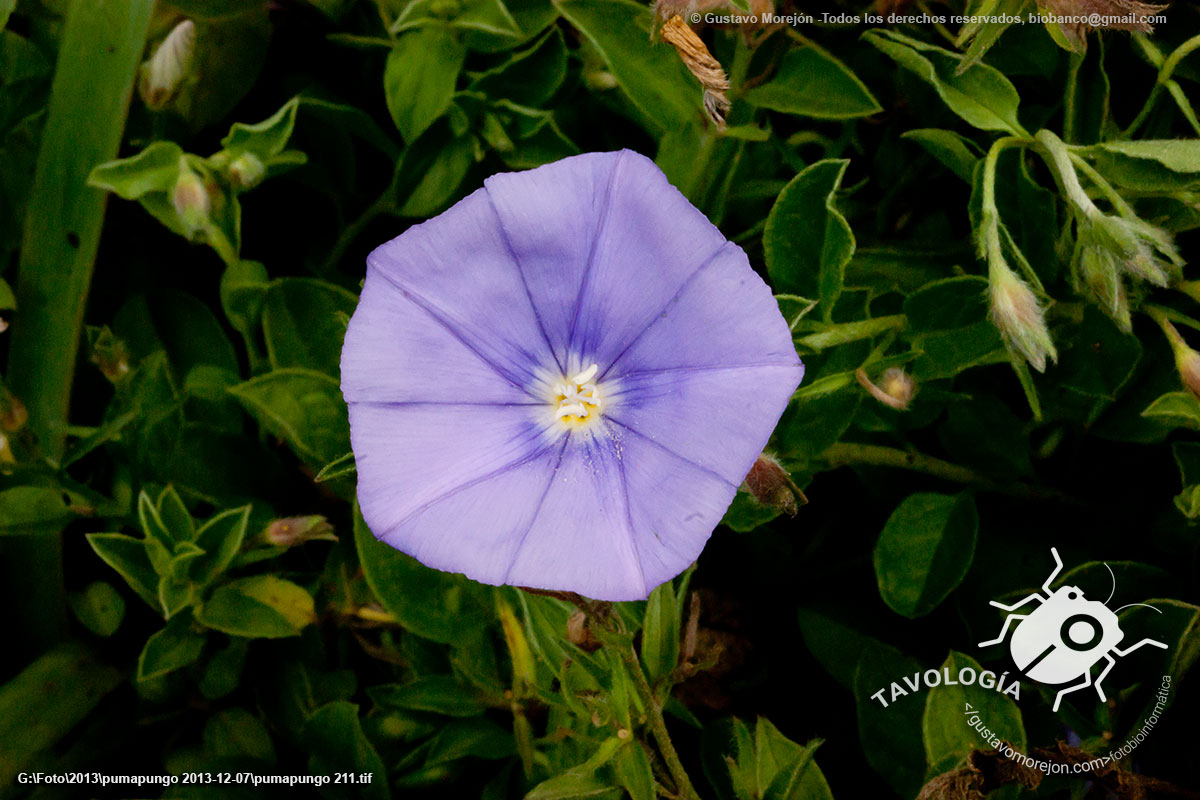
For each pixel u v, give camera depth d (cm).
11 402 21
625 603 21
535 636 21
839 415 21
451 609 22
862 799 22
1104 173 20
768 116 22
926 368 21
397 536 18
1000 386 22
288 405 21
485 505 18
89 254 22
